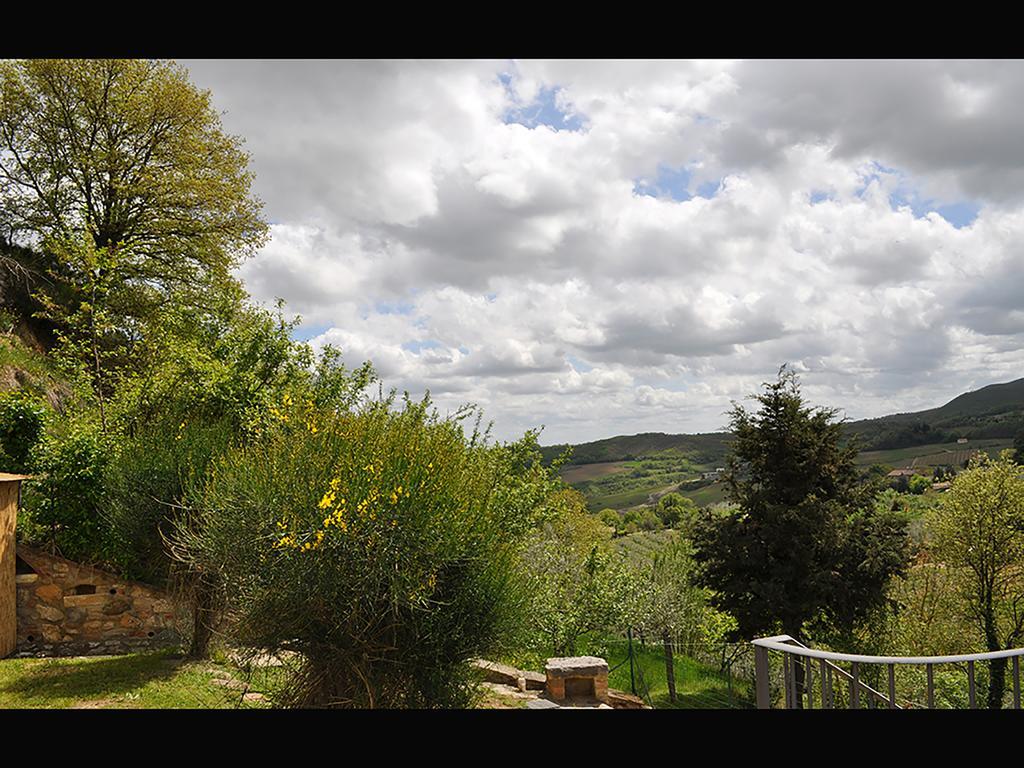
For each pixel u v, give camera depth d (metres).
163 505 8.88
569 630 13.84
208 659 8.77
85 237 13.42
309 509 5.42
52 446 10.80
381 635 5.52
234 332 11.18
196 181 24.33
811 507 19.64
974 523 21.67
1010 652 3.58
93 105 23.52
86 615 10.27
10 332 18.73
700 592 22.62
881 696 4.47
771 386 21.23
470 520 5.85
